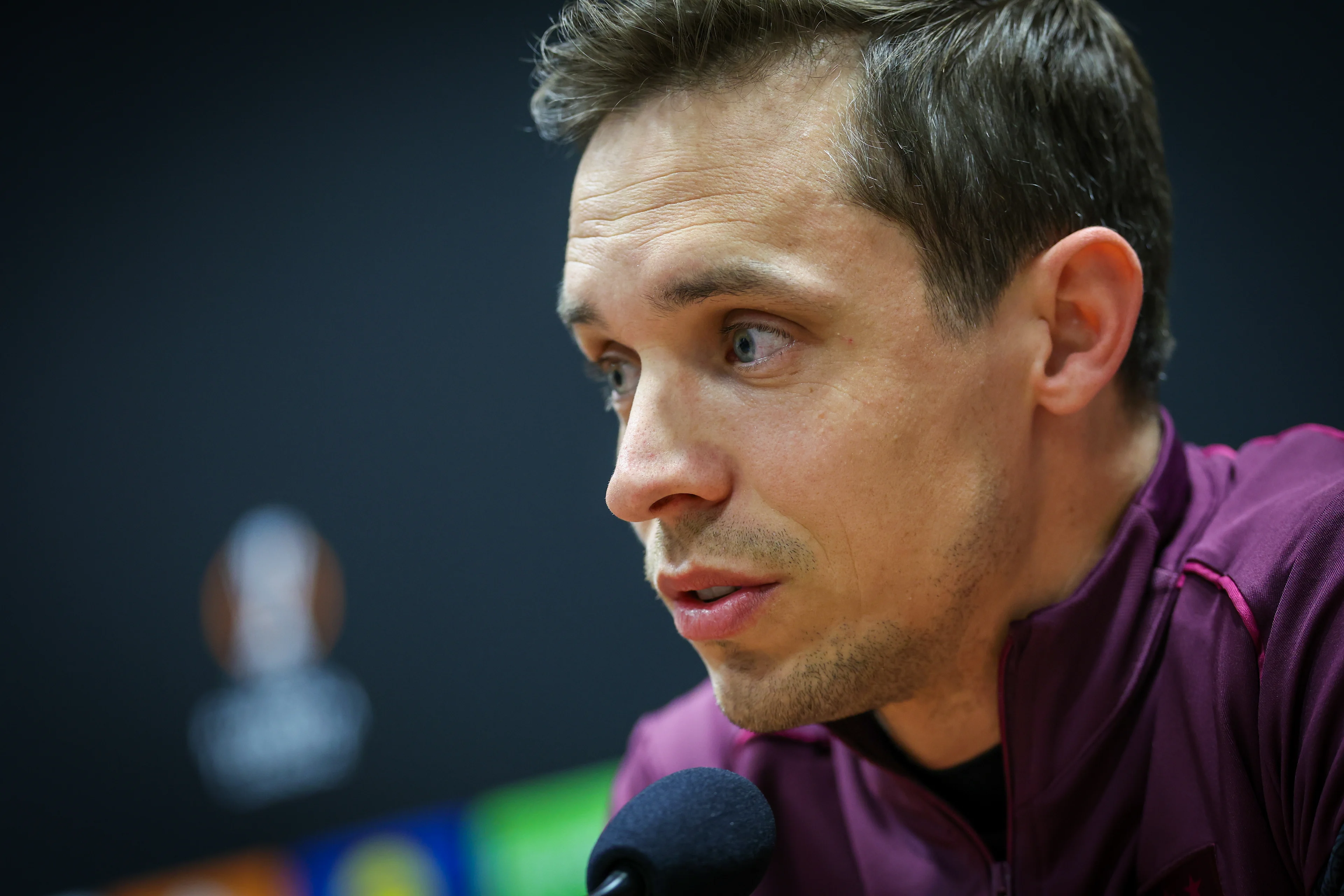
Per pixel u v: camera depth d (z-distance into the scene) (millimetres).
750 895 2541
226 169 7527
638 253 2732
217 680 7508
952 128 2801
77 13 7309
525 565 8016
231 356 7523
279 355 7605
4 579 7199
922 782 3262
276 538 7586
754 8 2768
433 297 7875
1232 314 8523
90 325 7332
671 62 2816
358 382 7727
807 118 2730
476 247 7973
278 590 7590
